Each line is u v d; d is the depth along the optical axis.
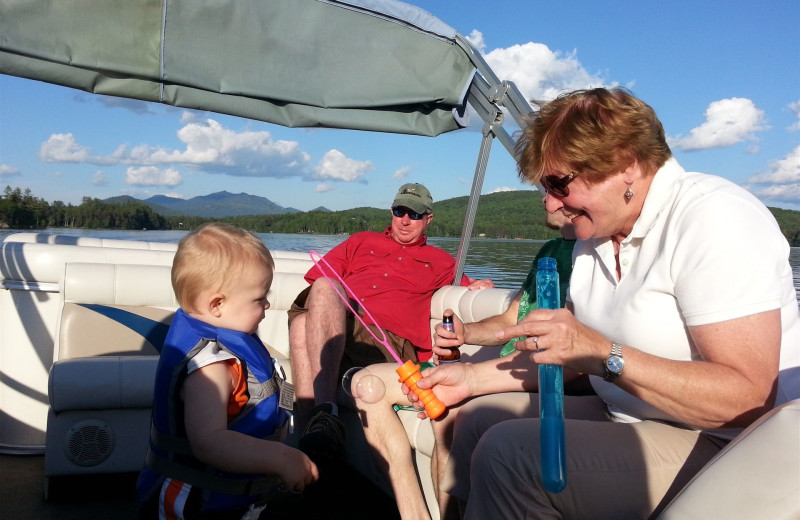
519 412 1.88
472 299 3.22
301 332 3.12
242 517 1.68
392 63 3.38
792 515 1.02
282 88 3.26
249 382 1.72
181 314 1.75
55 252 3.55
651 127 1.60
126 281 3.46
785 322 1.55
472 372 2.07
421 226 3.65
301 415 2.99
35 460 3.27
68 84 3.14
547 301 1.54
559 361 1.44
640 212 1.67
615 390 1.81
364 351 3.19
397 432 2.30
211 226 1.79
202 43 3.10
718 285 1.45
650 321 1.62
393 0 3.31
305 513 2.70
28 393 3.39
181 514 1.61
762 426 1.12
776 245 1.49
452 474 1.92
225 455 1.57
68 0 2.87
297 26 3.21
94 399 2.68
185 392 1.61
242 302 1.74
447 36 3.38
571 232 2.44
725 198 1.53
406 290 3.47
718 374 1.43
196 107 3.38
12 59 3.02
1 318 3.41
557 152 1.64
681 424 1.67
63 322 3.32
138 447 2.77
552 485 1.33
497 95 3.47
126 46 2.99
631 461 1.53
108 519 2.55
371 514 2.70
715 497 1.09
